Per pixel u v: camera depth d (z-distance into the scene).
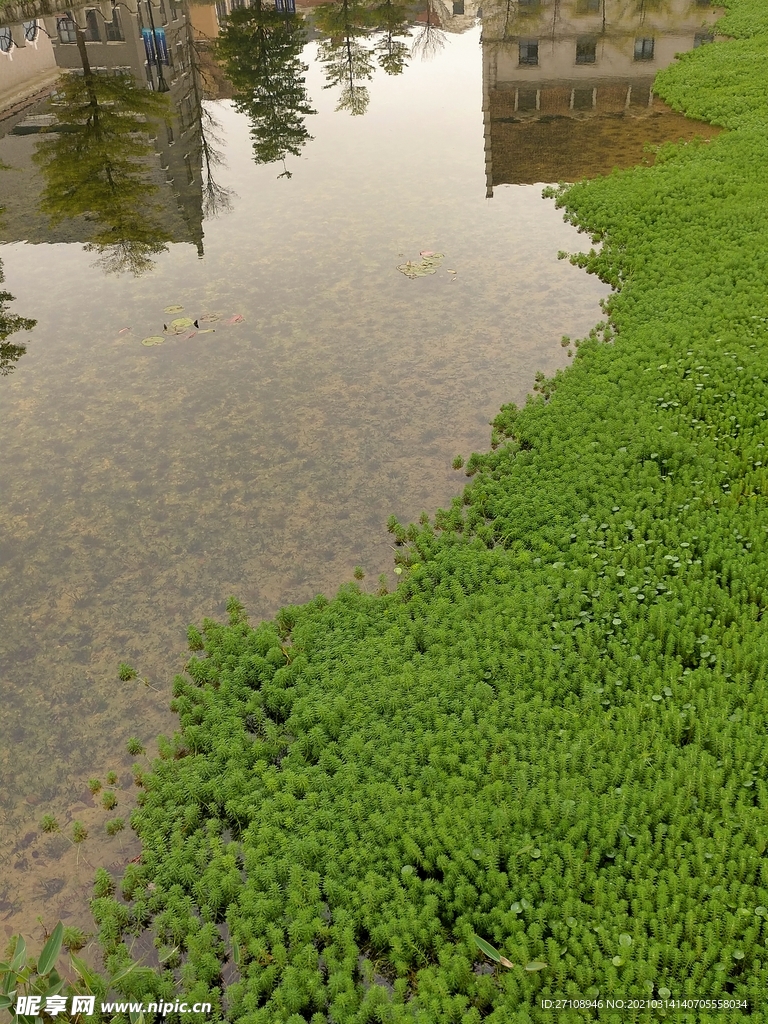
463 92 20.62
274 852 4.66
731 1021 3.76
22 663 6.21
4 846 5.06
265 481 7.75
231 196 14.70
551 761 4.88
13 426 8.73
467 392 8.80
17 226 13.80
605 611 5.93
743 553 6.23
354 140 17.52
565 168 14.67
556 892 4.30
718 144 14.23
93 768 5.48
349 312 10.50
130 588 6.76
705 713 5.10
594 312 10.16
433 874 4.58
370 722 5.30
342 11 31.47
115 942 4.47
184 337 10.18
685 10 25.42
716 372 8.20
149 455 8.19
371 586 6.61
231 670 5.84
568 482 7.18
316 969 4.21
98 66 24.45
